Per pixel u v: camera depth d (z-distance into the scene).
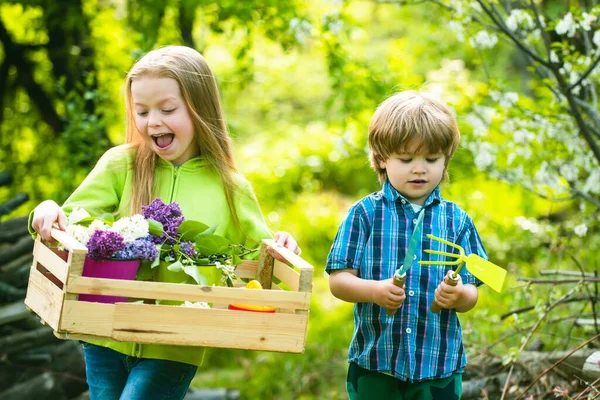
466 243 3.26
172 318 2.76
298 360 7.46
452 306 3.04
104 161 3.36
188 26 7.67
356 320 3.28
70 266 2.67
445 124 3.14
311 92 15.55
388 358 3.15
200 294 2.76
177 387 3.12
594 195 5.95
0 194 8.61
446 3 5.55
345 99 6.82
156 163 3.38
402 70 6.89
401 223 3.23
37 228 3.03
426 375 3.13
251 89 14.73
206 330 2.78
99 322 2.71
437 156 3.17
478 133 5.66
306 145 14.24
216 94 3.40
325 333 8.59
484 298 6.30
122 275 2.86
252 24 7.00
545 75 5.35
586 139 4.90
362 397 3.22
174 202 3.07
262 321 2.82
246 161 12.77
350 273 3.19
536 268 7.01
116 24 8.55
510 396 4.26
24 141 8.83
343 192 14.15
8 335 5.46
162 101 3.21
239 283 3.38
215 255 3.03
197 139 3.36
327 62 6.95
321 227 12.43
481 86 5.93
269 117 15.47
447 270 3.21
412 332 3.15
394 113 3.15
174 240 3.00
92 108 8.12
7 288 5.53
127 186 3.33
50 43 8.20
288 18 6.80
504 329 4.91
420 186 3.17
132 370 3.12
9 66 8.30
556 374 4.26
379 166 3.37
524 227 5.64
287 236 3.28
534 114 5.36
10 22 8.61
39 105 8.28
